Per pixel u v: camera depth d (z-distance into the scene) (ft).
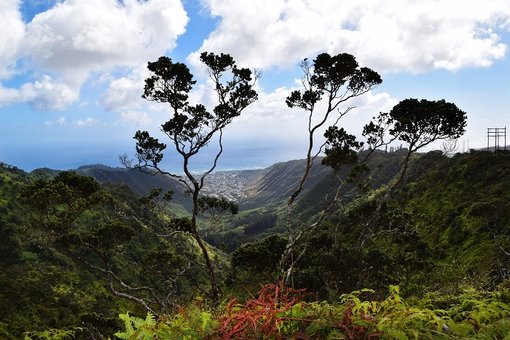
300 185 77.46
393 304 4.78
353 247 92.94
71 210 88.58
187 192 81.10
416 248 108.06
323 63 77.97
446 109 91.76
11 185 402.72
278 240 88.53
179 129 75.10
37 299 226.99
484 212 160.97
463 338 4.27
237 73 78.74
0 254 305.32
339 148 84.43
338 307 4.88
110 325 79.36
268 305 4.61
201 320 4.51
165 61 74.02
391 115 95.71
